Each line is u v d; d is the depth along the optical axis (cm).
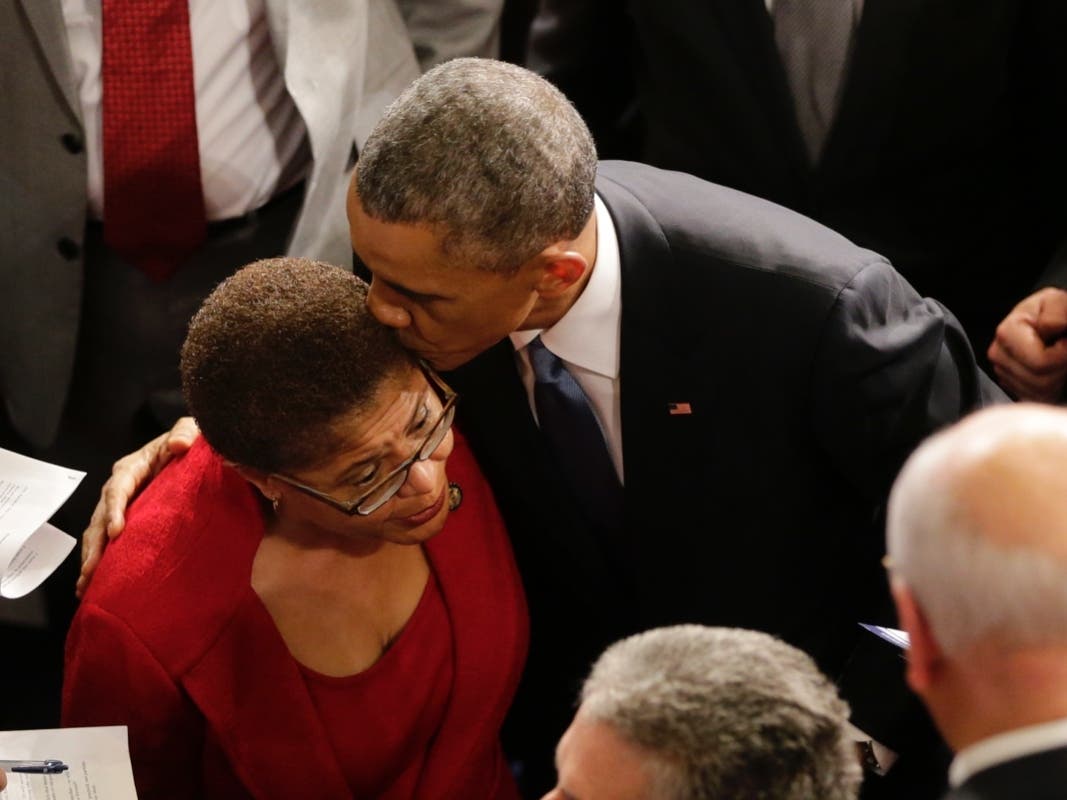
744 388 645
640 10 858
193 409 570
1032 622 359
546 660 790
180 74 863
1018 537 362
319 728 636
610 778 380
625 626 738
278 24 849
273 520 647
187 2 851
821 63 830
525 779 854
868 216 868
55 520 999
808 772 373
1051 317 778
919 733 662
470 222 515
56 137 865
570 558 715
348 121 874
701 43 839
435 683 672
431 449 586
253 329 544
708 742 370
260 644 628
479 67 535
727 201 667
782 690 379
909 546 383
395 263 530
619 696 384
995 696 369
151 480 692
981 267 899
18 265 893
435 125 515
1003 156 875
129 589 618
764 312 632
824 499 682
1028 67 841
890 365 625
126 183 885
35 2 827
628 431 657
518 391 672
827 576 703
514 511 720
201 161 884
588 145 549
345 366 545
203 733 654
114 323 937
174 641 614
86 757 577
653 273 637
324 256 888
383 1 920
